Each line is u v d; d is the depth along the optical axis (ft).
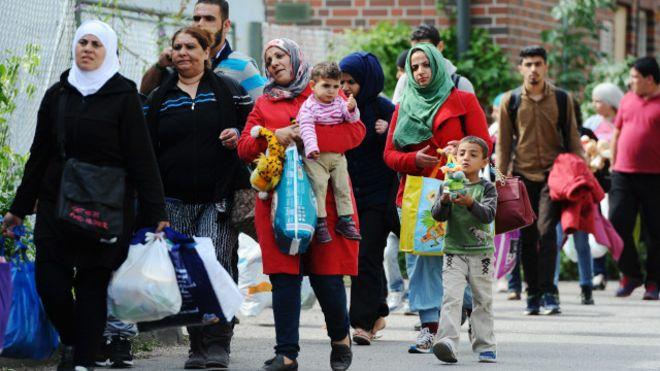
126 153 68.39
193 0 109.60
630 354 84.79
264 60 72.90
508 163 110.11
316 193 70.23
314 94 70.44
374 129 87.35
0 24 81.30
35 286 71.82
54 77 87.61
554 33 152.35
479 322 79.61
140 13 100.32
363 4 147.74
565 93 110.11
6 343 72.54
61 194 65.62
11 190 80.28
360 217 88.17
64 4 88.43
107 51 68.13
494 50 144.77
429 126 81.20
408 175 81.97
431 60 81.20
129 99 68.28
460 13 144.25
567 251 125.39
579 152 109.91
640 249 149.79
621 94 138.21
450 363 79.20
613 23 181.57
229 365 78.13
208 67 75.72
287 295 70.49
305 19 148.46
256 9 146.30
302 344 88.94
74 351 68.39
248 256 98.78
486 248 78.02
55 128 67.72
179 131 74.23
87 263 67.15
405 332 96.48
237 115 76.28
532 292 109.91
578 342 91.15
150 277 68.03
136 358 80.18
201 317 70.18
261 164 68.80
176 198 74.90
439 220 77.00
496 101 118.21
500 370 76.48
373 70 87.66
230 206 75.51
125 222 67.82
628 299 127.34
